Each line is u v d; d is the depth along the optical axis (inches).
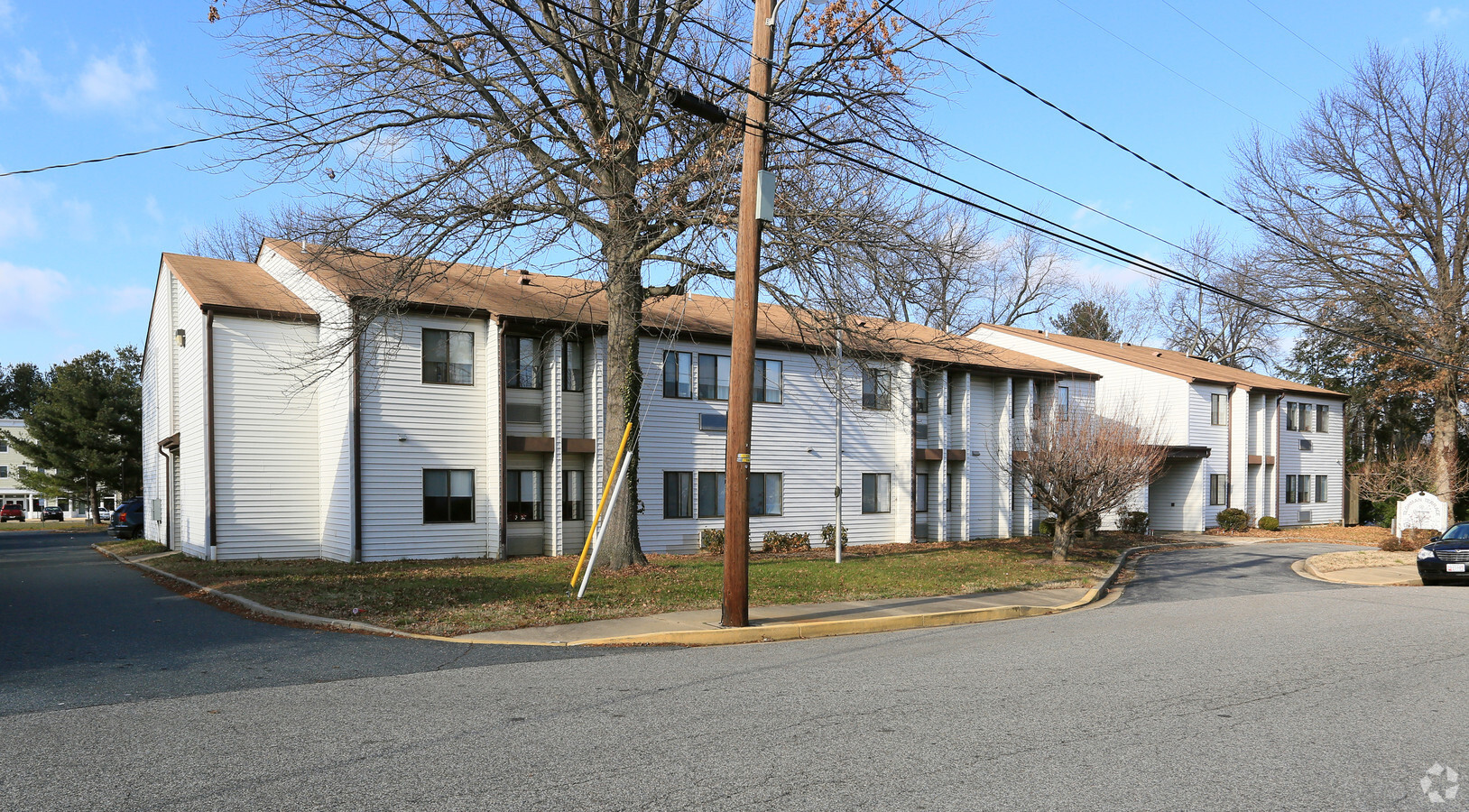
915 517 1139.9
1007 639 462.0
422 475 840.3
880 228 661.9
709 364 1005.2
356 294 748.6
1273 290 1569.9
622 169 648.4
